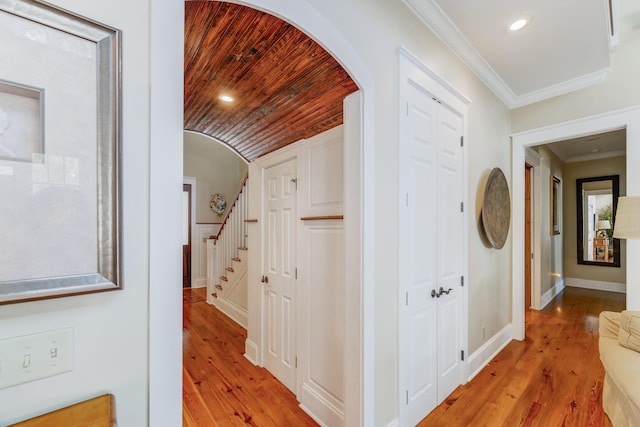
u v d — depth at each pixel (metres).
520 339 3.26
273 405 2.13
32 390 0.67
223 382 2.44
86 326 0.74
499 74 2.83
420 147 1.96
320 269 2.00
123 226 0.78
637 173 2.60
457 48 2.30
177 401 0.87
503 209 3.07
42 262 0.67
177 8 0.88
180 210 0.88
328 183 1.97
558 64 2.65
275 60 1.62
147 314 0.82
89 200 0.73
